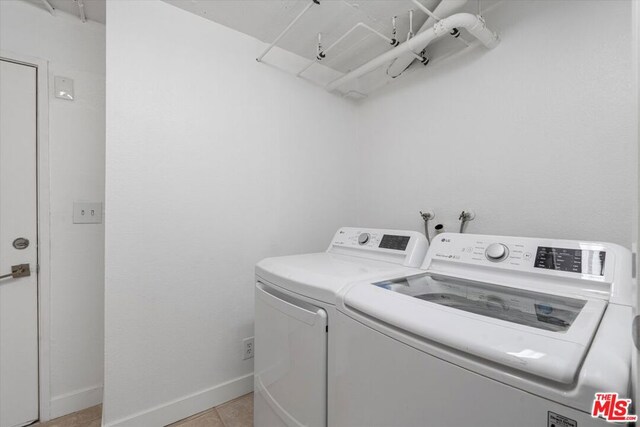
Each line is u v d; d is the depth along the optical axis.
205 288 1.58
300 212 1.97
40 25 1.46
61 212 1.51
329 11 1.53
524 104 1.33
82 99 1.57
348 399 0.84
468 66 1.55
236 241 1.69
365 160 2.20
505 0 1.40
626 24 1.08
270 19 1.60
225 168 1.65
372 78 2.12
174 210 1.48
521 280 0.93
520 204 1.34
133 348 1.37
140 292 1.39
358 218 2.24
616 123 1.09
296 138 1.95
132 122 1.37
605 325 0.59
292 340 1.06
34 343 1.44
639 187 0.39
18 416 1.40
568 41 1.21
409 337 0.68
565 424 0.45
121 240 1.35
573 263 0.86
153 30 1.43
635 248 0.40
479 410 0.55
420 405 0.65
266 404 1.23
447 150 1.65
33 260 1.45
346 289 0.91
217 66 1.62
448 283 1.05
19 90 1.42
